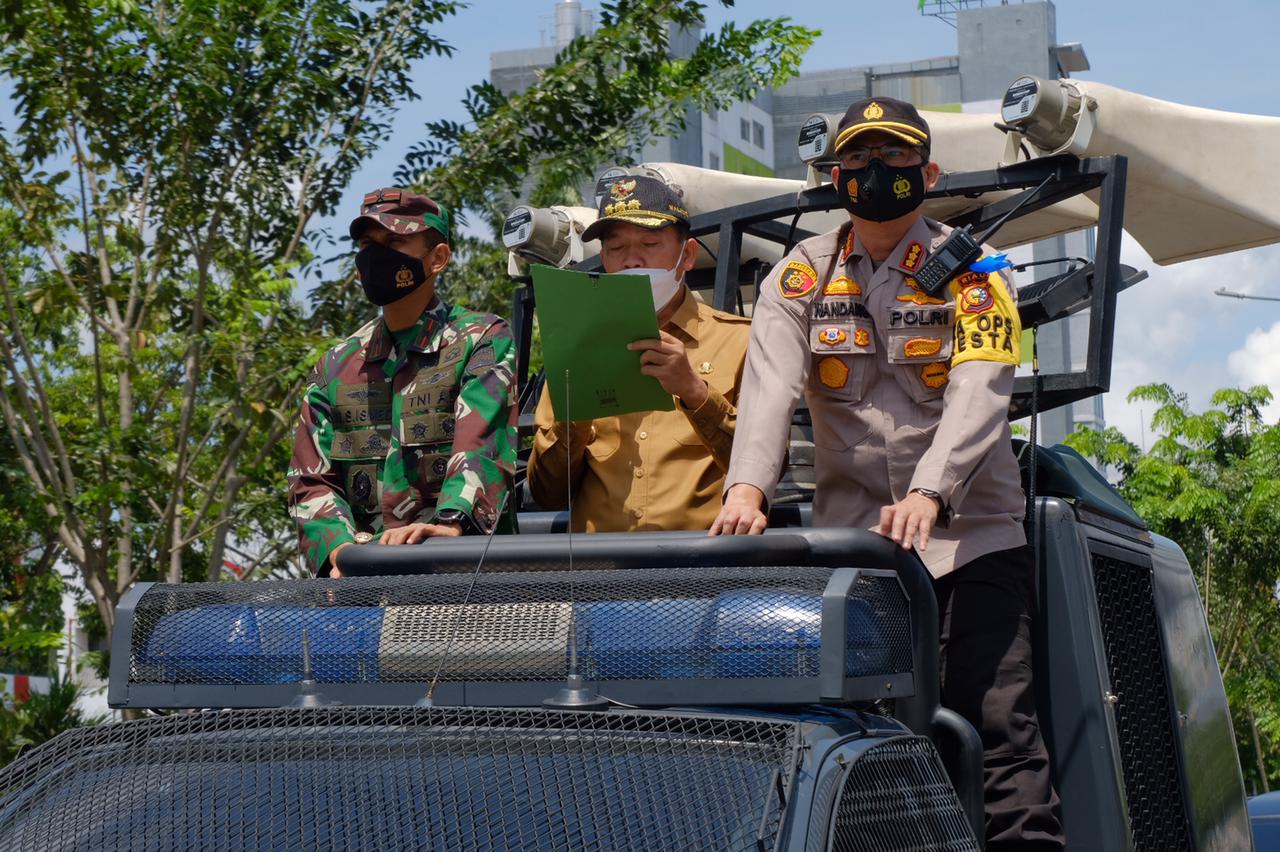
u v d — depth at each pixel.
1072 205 5.55
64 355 15.23
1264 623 22.80
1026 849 3.26
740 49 12.91
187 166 11.35
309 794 2.31
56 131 11.27
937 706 2.86
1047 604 3.62
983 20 52.56
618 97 12.40
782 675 2.40
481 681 2.54
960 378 3.26
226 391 11.23
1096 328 4.10
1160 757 4.14
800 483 4.55
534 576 2.60
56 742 2.57
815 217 5.63
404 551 2.82
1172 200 4.95
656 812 2.18
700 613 2.48
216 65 11.21
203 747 2.44
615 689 2.48
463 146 12.20
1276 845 5.71
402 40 11.95
